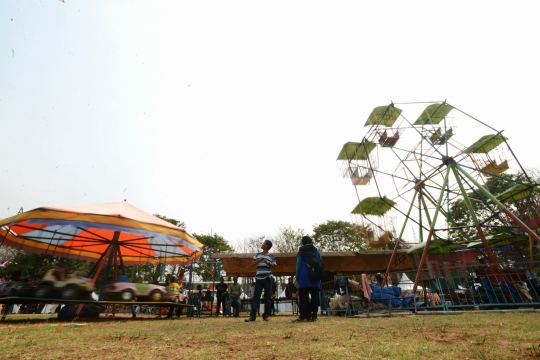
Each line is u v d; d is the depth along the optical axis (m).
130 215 8.34
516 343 2.59
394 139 13.71
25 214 7.10
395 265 14.69
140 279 28.67
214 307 15.33
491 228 11.17
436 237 10.56
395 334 3.38
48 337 3.50
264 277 6.74
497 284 7.98
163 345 2.90
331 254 14.20
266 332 3.89
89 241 11.05
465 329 3.61
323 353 2.39
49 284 6.83
